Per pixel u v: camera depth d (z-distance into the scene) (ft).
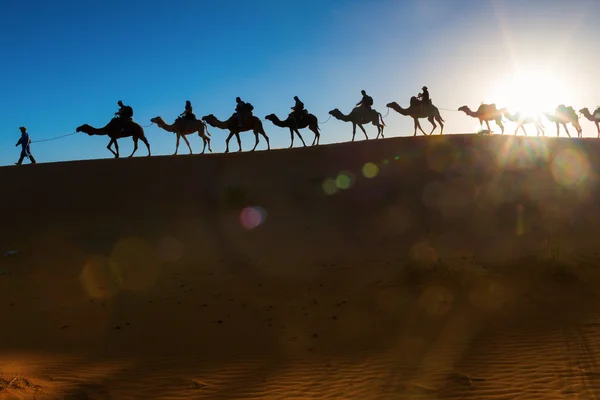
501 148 100.17
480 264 49.49
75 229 70.23
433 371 26.32
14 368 27.76
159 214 75.31
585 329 32.99
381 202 76.33
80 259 58.85
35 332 36.01
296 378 25.99
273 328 35.70
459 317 36.83
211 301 42.86
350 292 44.24
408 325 35.50
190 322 37.50
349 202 77.41
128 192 82.99
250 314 39.14
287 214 74.59
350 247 60.80
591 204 73.82
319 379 25.76
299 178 87.56
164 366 28.27
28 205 78.79
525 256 51.31
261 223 71.56
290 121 107.76
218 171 91.35
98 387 25.13
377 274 49.06
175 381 25.90
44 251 62.39
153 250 62.08
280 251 60.39
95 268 55.16
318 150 102.42
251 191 82.74
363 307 40.19
